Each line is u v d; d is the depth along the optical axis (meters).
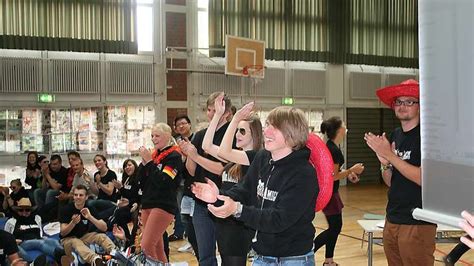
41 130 8.16
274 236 1.78
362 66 11.02
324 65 10.62
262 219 1.66
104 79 8.61
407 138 2.44
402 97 2.42
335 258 4.73
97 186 6.11
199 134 3.17
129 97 8.82
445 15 1.27
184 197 3.42
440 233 3.71
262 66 9.58
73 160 6.33
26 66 8.08
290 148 1.78
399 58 11.16
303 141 1.76
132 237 4.52
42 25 8.12
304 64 10.41
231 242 2.55
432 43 1.31
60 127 8.29
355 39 10.71
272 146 1.77
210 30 9.32
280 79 10.12
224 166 2.90
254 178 2.01
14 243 3.25
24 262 3.26
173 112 9.17
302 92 10.37
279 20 9.91
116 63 8.68
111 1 8.55
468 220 1.18
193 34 9.30
